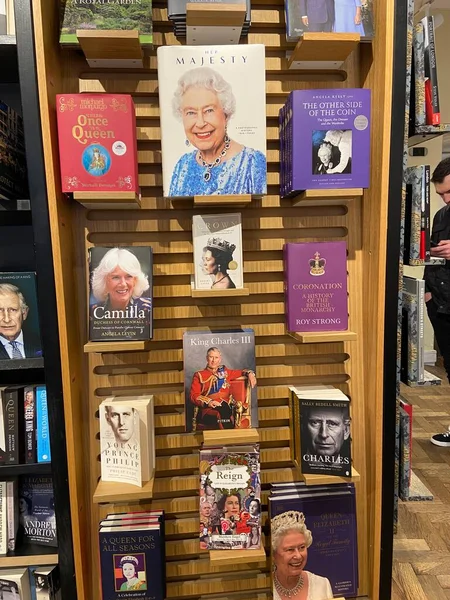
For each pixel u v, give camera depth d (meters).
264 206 1.55
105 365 1.53
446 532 2.26
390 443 1.50
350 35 1.34
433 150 4.44
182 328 1.56
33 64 1.26
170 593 1.56
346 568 1.54
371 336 1.52
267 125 1.55
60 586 1.51
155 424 1.56
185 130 1.32
